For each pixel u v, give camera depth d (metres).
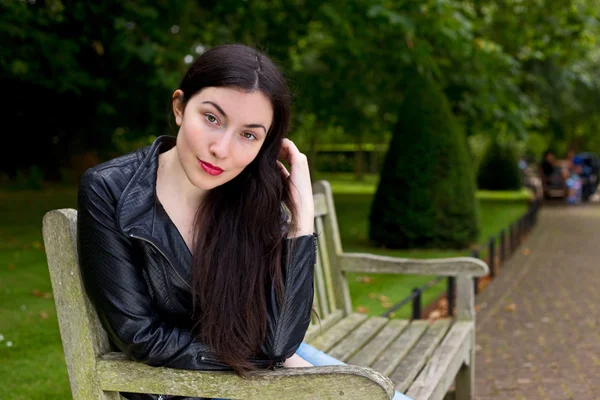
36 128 15.21
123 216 1.61
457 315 3.64
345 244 10.23
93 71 10.10
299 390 1.60
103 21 9.13
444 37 8.81
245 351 1.66
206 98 1.58
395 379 2.73
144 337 1.62
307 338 3.15
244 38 10.20
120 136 15.09
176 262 1.66
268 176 1.74
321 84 13.37
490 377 4.52
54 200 16.22
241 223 1.72
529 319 6.23
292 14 10.23
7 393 3.47
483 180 25.88
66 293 1.78
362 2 8.61
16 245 8.84
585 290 7.65
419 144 9.76
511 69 10.62
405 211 9.74
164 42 8.46
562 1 11.62
